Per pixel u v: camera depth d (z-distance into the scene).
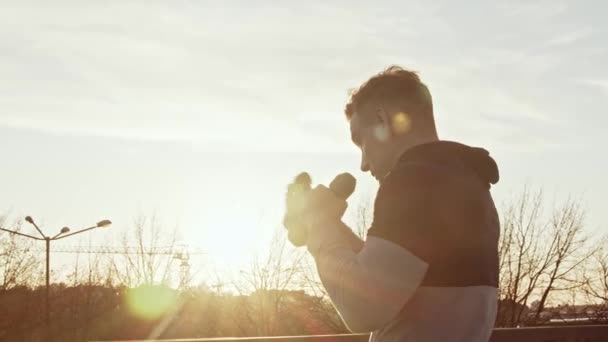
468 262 1.64
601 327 5.40
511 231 24.23
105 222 30.73
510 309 24.09
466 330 1.62
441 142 1.75
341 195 1.76
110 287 34.34
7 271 34.12
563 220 23.98
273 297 26.03
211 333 28.27
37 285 34.84
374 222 1.66
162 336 31.36
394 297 1.58
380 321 1.59
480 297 1.66
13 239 34.94
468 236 1.65
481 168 1.76
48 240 31.25
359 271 1.58
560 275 24.00
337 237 1.68
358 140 1.86
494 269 1.75
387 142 1.79
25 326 33.12
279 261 25.91
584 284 23.88
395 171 1.67
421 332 1.63
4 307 33.38
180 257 33.03
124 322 32.59
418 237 1.59
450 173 1.67
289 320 25.64
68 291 34.69
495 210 1.81
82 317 33.34
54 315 33.44
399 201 1.62
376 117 1.80
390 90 1.79
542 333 5.09
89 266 35.00
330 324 24.89
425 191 1.62
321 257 1.65
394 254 1.58
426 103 1.81
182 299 31.53
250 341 3.66
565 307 23.95
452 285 1.62
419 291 1.63
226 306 28.11
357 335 3.94
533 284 24.00
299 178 1.84
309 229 1.72
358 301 1.58
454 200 1.64
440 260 1.62
